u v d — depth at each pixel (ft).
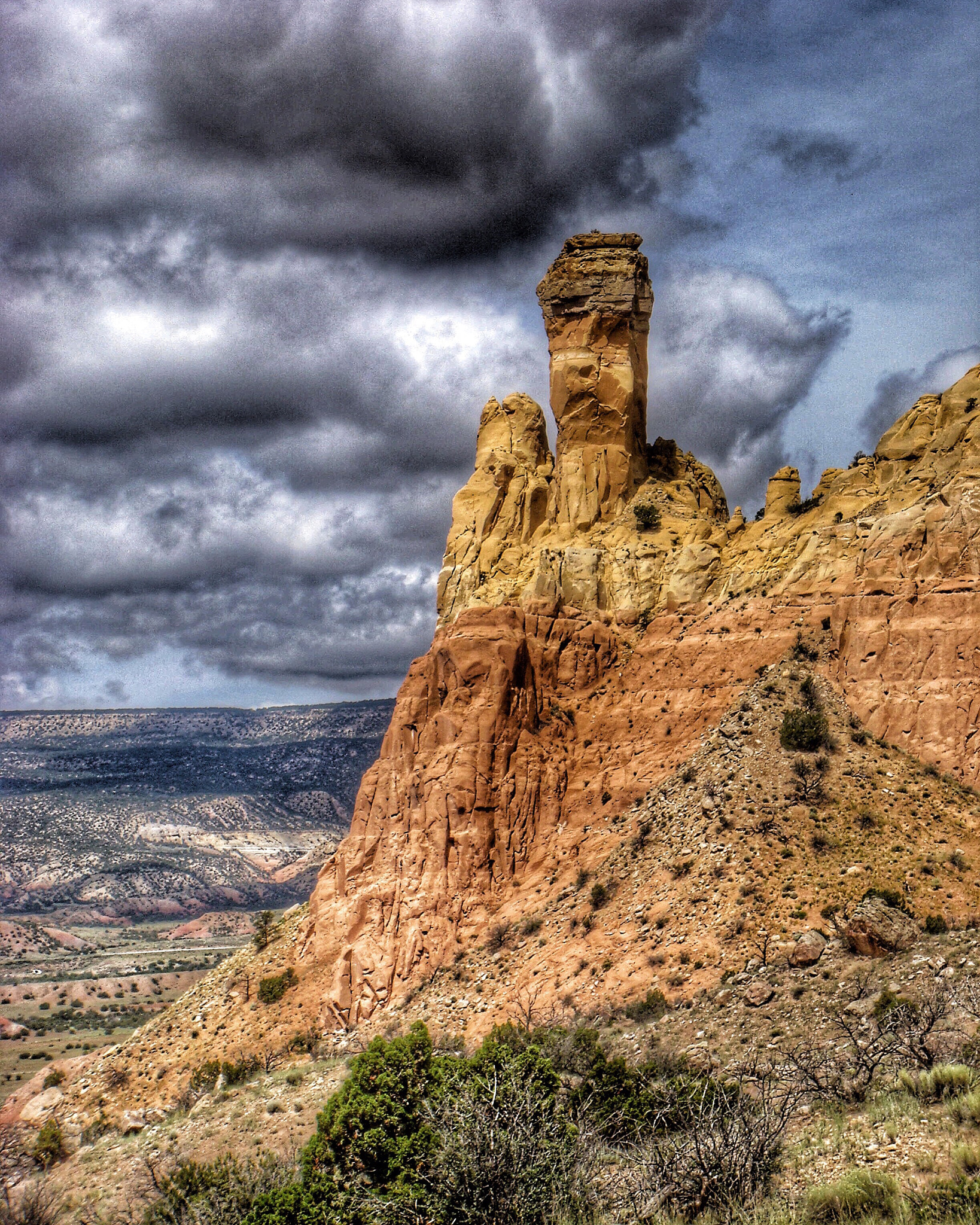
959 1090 95.45
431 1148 104.94
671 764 234.99
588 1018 180.14
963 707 205.87
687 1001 172.76
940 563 219.20
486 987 208.33
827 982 163.22
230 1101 204.64
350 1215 104.53
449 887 234.38
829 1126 97.25
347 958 235.61
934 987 147.43
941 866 181.27
